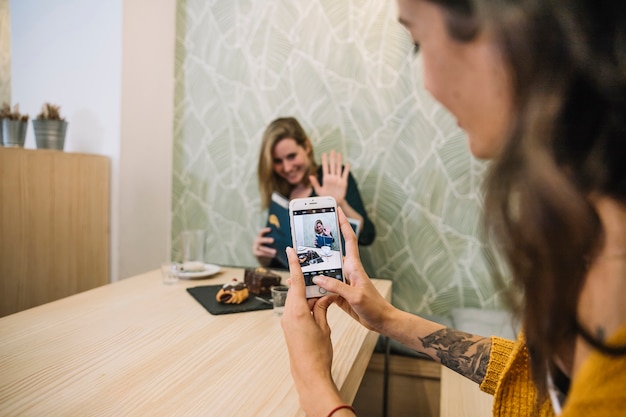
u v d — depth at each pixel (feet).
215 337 2.84
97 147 7.01
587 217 0.98
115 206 6.97
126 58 6.78
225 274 4.90
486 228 1.13
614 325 0.98
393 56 6.77
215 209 7.88
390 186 6.89
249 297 3.91
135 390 2.06
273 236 5.87
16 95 7.63
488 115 1.16
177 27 7.85
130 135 7.04
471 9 1.08
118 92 6.77
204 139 7.85
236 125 7.64
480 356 2.29
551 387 1.42
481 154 1.26
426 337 2.42
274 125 6.71
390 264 6.95
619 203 0.98
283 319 2.04
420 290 6.84
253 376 2.24
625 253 0.97
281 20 7.27
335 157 7.12
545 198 0.98
